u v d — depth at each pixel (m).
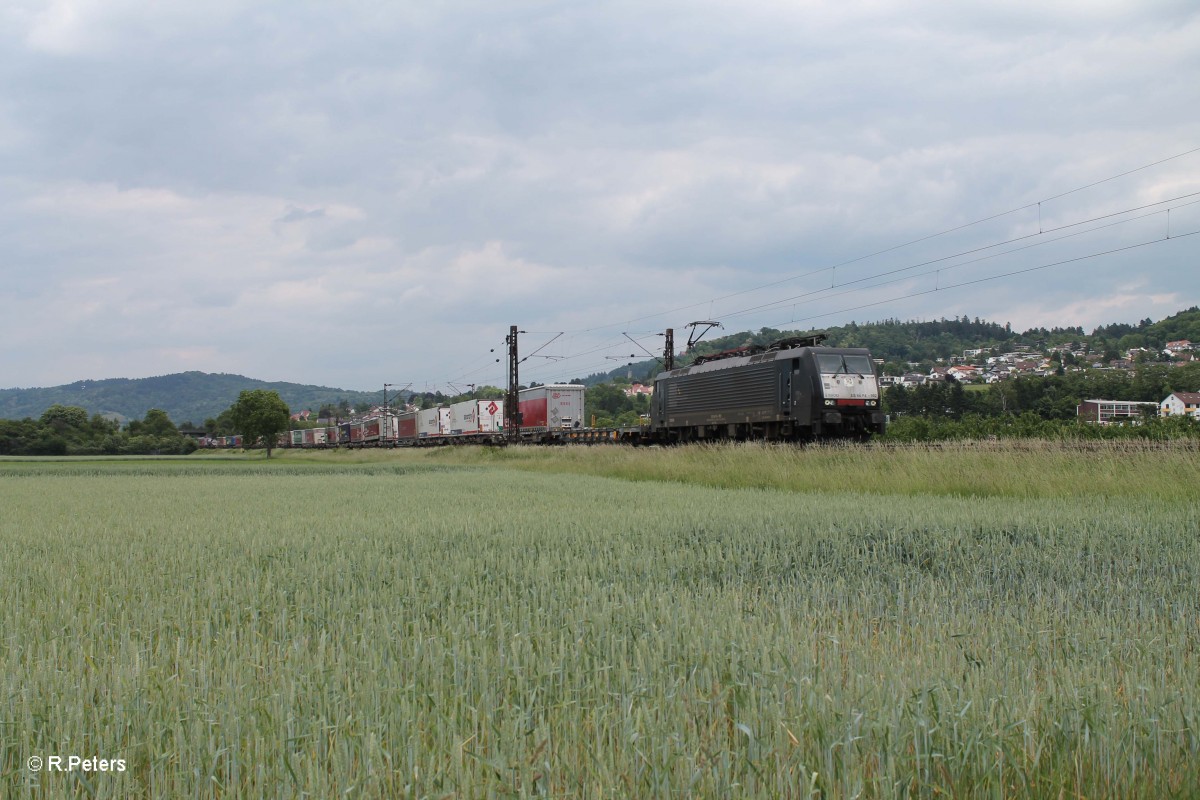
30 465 63.47
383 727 4.43
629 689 4.99
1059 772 4.13
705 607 7.28
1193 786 4.13
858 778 3.91
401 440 87.44
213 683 5.28
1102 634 6.55
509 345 60.84
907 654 5.85
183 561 10.50
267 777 4.03
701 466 28.38
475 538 12.76
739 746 4.28
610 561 10.55
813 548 11.58
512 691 5.07
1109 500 16.61
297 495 23.95
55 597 8.14
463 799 3.79
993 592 8.70
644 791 3.88
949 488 20.03
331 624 7.00
